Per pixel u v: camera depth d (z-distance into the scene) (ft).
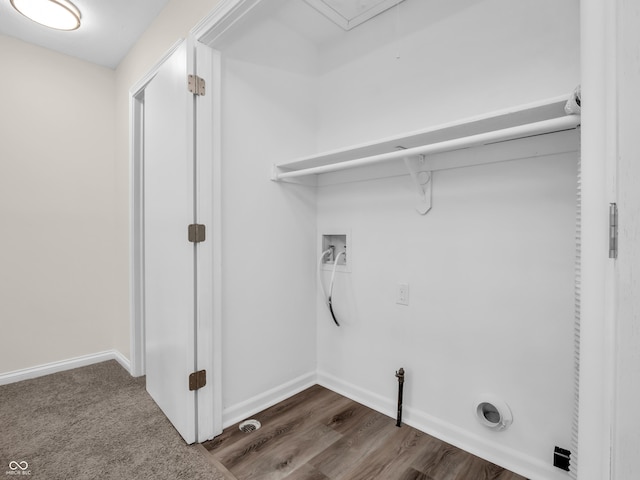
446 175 4.91
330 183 6.59
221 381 5.23
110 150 8.42
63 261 7.77
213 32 4.75
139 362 7.47
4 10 6.14
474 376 4.68
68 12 6.00
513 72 4.29
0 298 6.98
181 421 5.04
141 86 6.84
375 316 5.90
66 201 7.79
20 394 6.51
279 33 6.13
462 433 4.78
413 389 5.37
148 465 4.43
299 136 6.58
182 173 4.90
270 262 6.05
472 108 4.68
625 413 1.98
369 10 5.70
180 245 5.00
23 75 7.16
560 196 3.93
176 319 5.15
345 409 5.89
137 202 7.39
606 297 2.15
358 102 6.19
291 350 6.45
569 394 3.90
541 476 4.08
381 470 4.33
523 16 4.20
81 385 6.93
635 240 1.90
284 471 4.31
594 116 2.22
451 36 4.89
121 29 6.77
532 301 4.16
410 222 5.37
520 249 4.25
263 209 5.94
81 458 4.57
